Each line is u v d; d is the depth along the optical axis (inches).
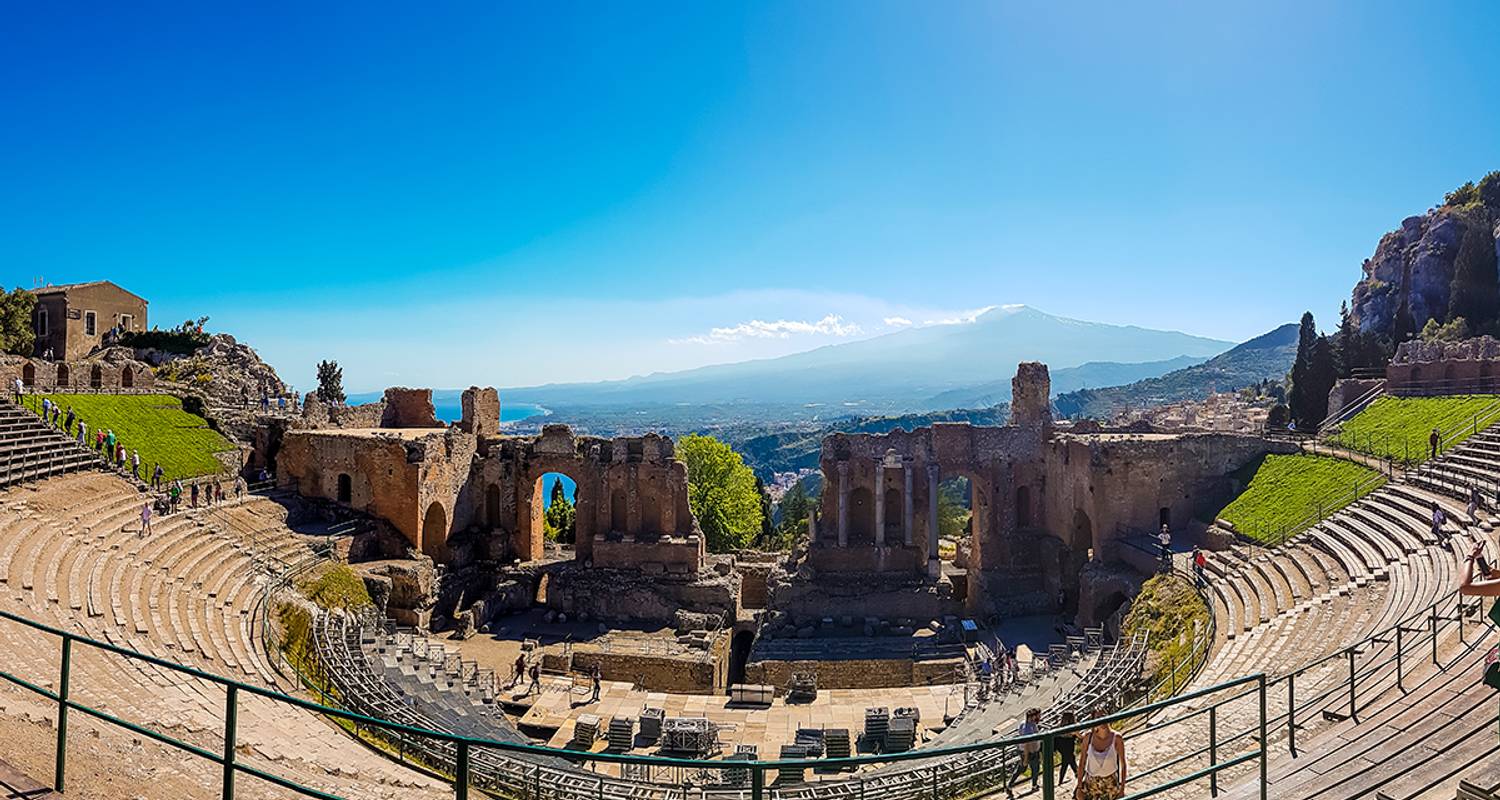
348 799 715.4
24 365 2178.9
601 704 1529.3
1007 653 1768.0
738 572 2322.8
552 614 2100.1
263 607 1407.5
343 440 2161.7
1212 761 542.3
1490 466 1513.3
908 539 2206.0
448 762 1019.9
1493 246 3727.9
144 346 3646.7
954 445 2305.6
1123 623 1721.2
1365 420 2272.4
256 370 3700.8
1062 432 2378.2
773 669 1737.2
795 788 979.9
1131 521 2105.1
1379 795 486.3
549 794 967.0
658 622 2074.3
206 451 2218.3
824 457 2306.8
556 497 3321.9
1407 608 1056.8
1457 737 551.8
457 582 2142.0
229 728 381.1
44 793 435.2
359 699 1141.1
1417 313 4072.3
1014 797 812.0
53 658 912.9
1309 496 1846.7
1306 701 860.6
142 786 512.4
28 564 1182.3
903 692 1595.7
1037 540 2316.7
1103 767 525.7
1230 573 1633.9
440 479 2194.9
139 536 1477.6
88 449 1782.7
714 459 3053.6
